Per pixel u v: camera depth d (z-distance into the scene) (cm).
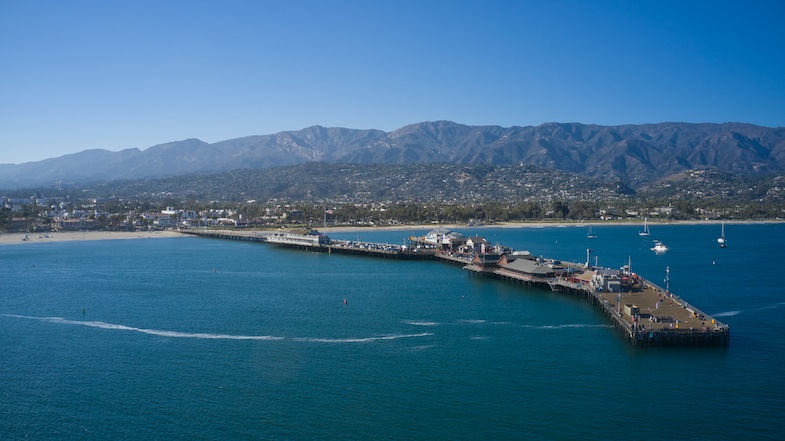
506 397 8100
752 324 11694
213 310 13200
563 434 7119
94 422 7506
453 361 9506
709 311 12900
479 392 8269
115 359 9800
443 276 18212
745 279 17512
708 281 17125
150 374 9069
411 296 14750
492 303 13800
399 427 7300
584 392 8250
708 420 7444
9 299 14662
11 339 11019
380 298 14488
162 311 13150
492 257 18912
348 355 9844
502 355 9775
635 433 7131
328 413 7669
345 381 8694
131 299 14562
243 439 7044
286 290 15712
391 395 8188
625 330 10569
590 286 14225
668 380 8638
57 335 11269
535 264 16962
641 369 9062
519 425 7325
